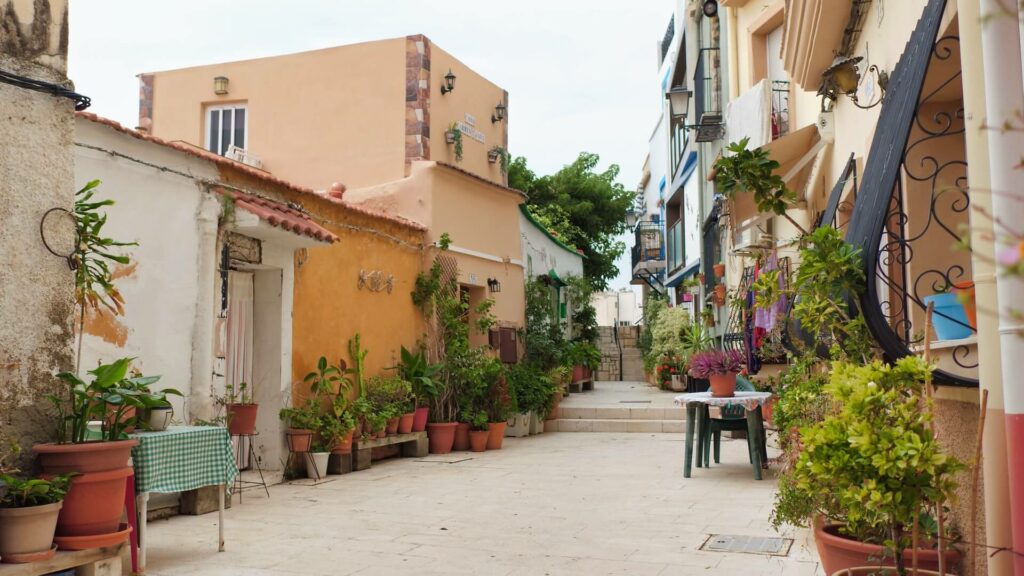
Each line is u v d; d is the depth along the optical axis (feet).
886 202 13.47
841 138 24.35
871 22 20.38
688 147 61.31
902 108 14.24
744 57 43.83
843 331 15.75
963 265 16.65
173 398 23.13
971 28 10.25
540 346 49.57
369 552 17.81
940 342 12.67
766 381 31.53
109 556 13.97
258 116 48.06
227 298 25.22
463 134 50.39
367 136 45.85
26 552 12.63
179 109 49.19
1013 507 8.93
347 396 32.09
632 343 93.97
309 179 46.70
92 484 13.83
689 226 65.82
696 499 24.25
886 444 9.61
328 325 31.94
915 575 10.09
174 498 22.13
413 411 35.86
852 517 10.07
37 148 14.52
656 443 39.73
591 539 19.01
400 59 45.73
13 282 14.02
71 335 14.94
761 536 19.12
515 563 16.81
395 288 37.29
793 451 17.65
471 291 45.52
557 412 47.01
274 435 28.48
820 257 13.64
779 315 23.39
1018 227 8.66
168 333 23.07
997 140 8.79
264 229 25.71
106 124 21.39
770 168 15.70
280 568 16.49
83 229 15.97
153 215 22.94
